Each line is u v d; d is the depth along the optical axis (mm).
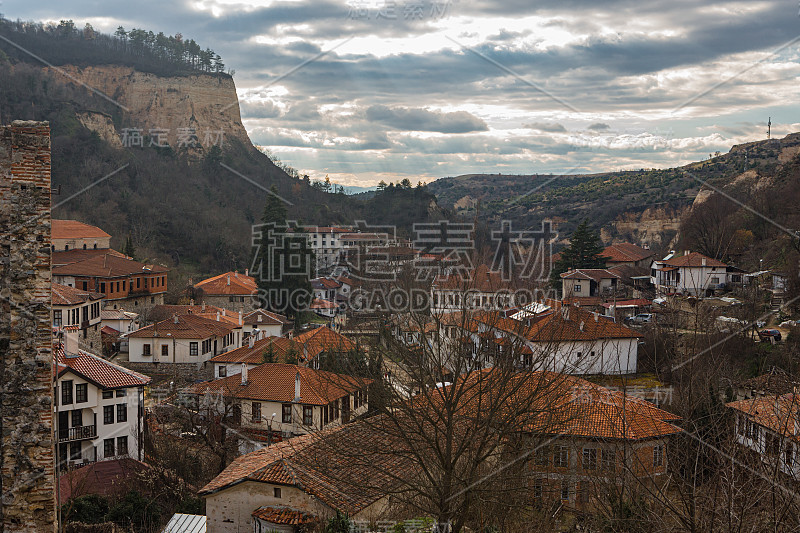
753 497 8844
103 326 52875
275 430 30641
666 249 54562
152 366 46219
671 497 12211
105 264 60031
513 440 14625
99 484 22531
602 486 14102
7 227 12305
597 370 21344
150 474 22781
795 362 19984
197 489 23562
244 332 52531
